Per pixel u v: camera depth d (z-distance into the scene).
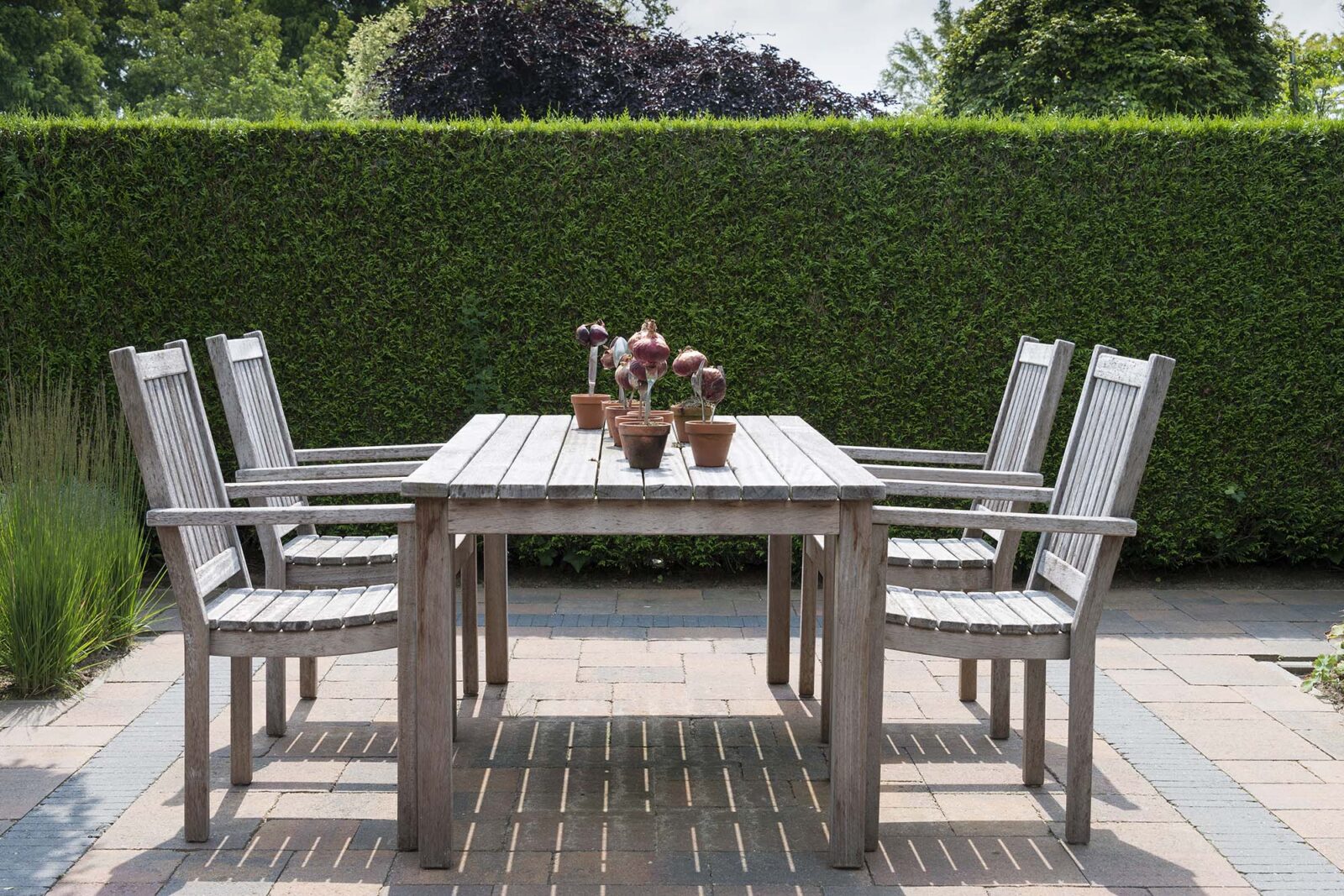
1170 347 5.52
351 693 4.00
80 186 5.36
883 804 3.12
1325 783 3.25
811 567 3.96
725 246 5.43
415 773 2.78
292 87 25.08
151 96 25.70
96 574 4.26
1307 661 4.42
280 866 2.70
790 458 3.12
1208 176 5.41
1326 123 5.39
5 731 3.53
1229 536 5.76
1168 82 11.85
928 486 3.30
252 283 5.43
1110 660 4.41
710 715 3.80
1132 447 2.76
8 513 4.03
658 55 15.38
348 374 5.50
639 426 2.90
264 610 2.92
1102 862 2.76
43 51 22.28
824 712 3.54
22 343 5.42
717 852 2.80
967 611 2.97
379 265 5.44
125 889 2.56
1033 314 5.48
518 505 2.68
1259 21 12.73
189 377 3.24
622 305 5.47
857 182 5.40
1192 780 3.26
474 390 5.50
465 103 14.15
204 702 2.79
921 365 5.52
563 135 5.38
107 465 4.62
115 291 5.41
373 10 26.95
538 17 14.59
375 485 3.08
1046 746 3.55
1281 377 5.55
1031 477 3.46
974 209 5.41
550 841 2.85
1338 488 5.62
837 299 5.47
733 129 5.37
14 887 2.56
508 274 5.45
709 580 5.70
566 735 3.61
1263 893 2.60
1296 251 5.45
